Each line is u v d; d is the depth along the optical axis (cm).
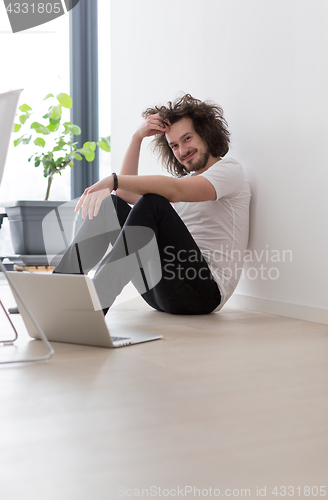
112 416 98
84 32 487
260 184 239
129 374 129
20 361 140
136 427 92
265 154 235
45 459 79
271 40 229
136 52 360
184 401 108
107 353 152
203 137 229
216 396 111
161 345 164
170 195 199
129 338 170
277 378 126
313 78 206
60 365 137
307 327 198
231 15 256
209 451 82
